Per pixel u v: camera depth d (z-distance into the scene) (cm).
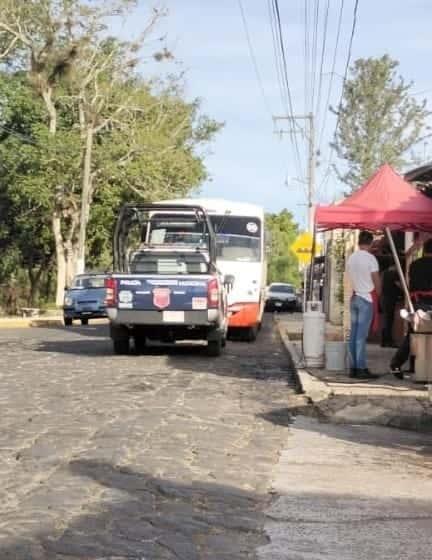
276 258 8800
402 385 1246
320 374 1372
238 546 598
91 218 4381
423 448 940
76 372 1497
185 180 4453
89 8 3975
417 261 1362
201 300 1723
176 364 1647
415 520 668
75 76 4031
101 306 3177
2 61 4538
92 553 572
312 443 951
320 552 590
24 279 5350
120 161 4181
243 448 910
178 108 4503
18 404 1148
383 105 5797
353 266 1316
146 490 729
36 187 4172
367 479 795
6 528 619
